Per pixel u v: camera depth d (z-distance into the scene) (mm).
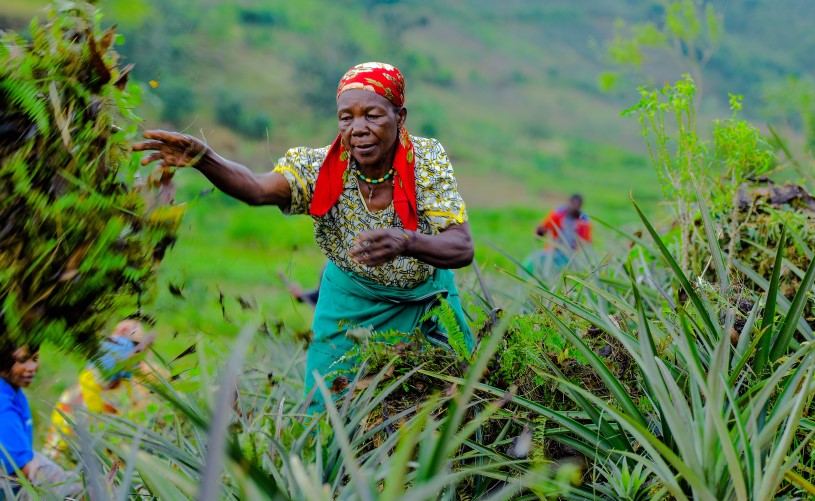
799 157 5594
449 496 2939
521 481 2613
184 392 3516
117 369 3131
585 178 51625
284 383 4031
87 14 3066
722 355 2768
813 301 3953
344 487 2965
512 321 3531
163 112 40844
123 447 2824
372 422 3533
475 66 74688
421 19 79438
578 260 5555
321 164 3961
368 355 3701
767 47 79688
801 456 2996
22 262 2852
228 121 44250
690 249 4648
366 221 4020
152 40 42969
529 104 68812
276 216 25578
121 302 3049
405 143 3916
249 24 61844
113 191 3047
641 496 2877
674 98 4598
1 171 2826
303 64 51719
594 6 92750
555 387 3416
